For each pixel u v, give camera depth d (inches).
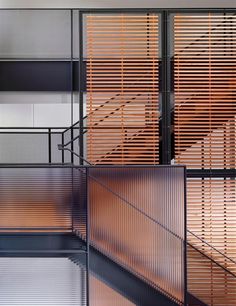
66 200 203.8
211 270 257.3
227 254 259.6
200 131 261.1
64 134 308.0
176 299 200.2
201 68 259.8
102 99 261.0
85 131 262.1
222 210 261.3
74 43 341.1
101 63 261.0
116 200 201.0
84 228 203.0
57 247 204.4
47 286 205.2
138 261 201.5
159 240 200.5
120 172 200.8
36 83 341.7
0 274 204.5
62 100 364.2
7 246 204.4
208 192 261.4
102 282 204.8
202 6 358.0
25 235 204.2
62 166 198.1
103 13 254.7
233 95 259.0
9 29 341.7
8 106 406.3
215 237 260.4
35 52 342.0
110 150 262.2
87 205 196.9
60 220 203.9
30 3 358.0
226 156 260.7
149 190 199.8
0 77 341.7
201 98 260.1
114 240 201.6
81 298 205.0
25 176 202.8
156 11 254.4
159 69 266.2
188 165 260.1
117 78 259.0
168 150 256.4
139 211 199.6
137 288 204.1
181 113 260.8
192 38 258.7
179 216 199.2
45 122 407.2
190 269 258.1
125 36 265.6
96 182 201.3
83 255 204.7
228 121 260.2
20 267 205.2
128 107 262.2
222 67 257.1
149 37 265.6
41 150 305.3
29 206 203.5
